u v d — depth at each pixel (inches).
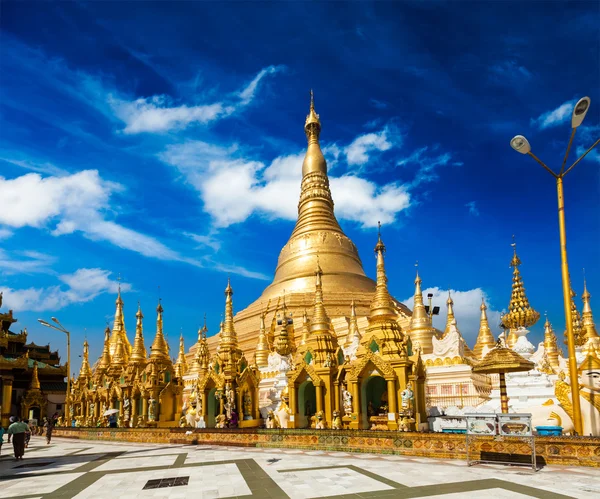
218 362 1558.8
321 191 3257.9
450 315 1908.2
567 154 811.4
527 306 1795.0
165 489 631.8
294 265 2974.9
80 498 597.9
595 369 911.0
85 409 2340.1
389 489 586.6
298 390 1374.3
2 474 861.8
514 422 735.1
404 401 1079.0
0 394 2952.8
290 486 620.7
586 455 709.9
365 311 2630.4
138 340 2038.6
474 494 550.9
